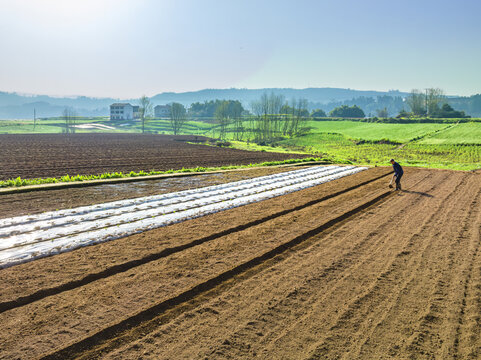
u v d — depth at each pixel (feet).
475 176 86.17
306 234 39.11
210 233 38.63
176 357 18.26
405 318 22.33
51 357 18.01
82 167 105.40
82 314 22.09
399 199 58.59
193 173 90.74
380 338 20.20
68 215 45.50
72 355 18.28
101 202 53.47
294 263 31.07
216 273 28.40
